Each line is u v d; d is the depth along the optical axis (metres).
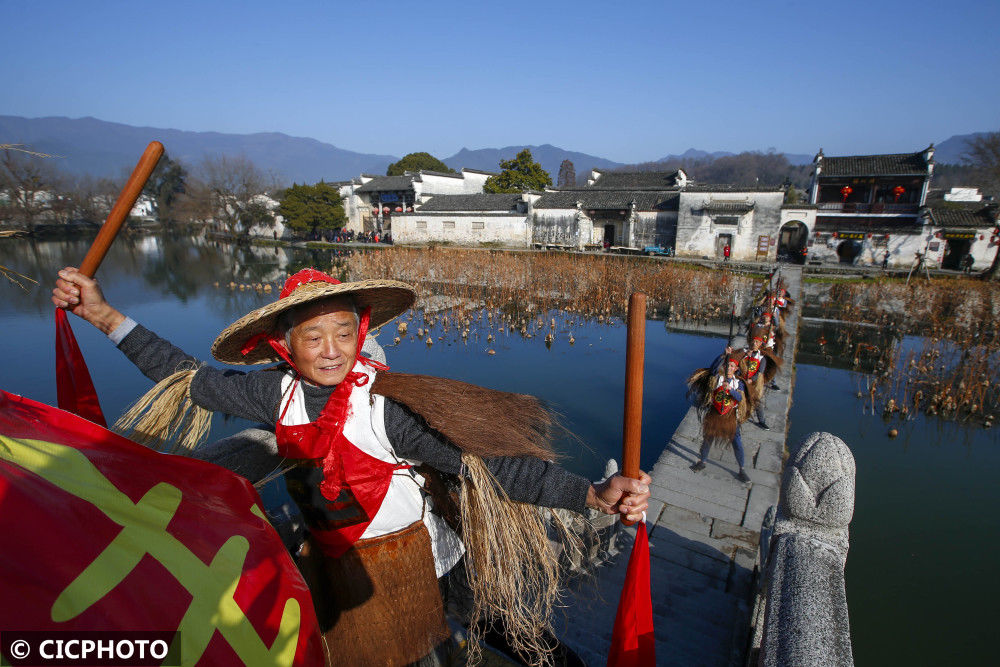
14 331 16.31
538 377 12.27
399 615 1.62
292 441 1.52
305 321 1.44
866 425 10.03
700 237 29.78
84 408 1.65
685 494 5.79
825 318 18.19
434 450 1.49
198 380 1.60
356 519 1.54
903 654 5.14
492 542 1.53
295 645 1.24
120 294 22.80
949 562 6.42
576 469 8.23
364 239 43.72
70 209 38.28
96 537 1.03
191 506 1.27
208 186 45.78
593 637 3.54
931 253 26.77
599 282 20.45
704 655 3.65
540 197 36.34
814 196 31.70
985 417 10.16
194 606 1.08
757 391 5.88
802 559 2.12
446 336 15.62
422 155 57.78
